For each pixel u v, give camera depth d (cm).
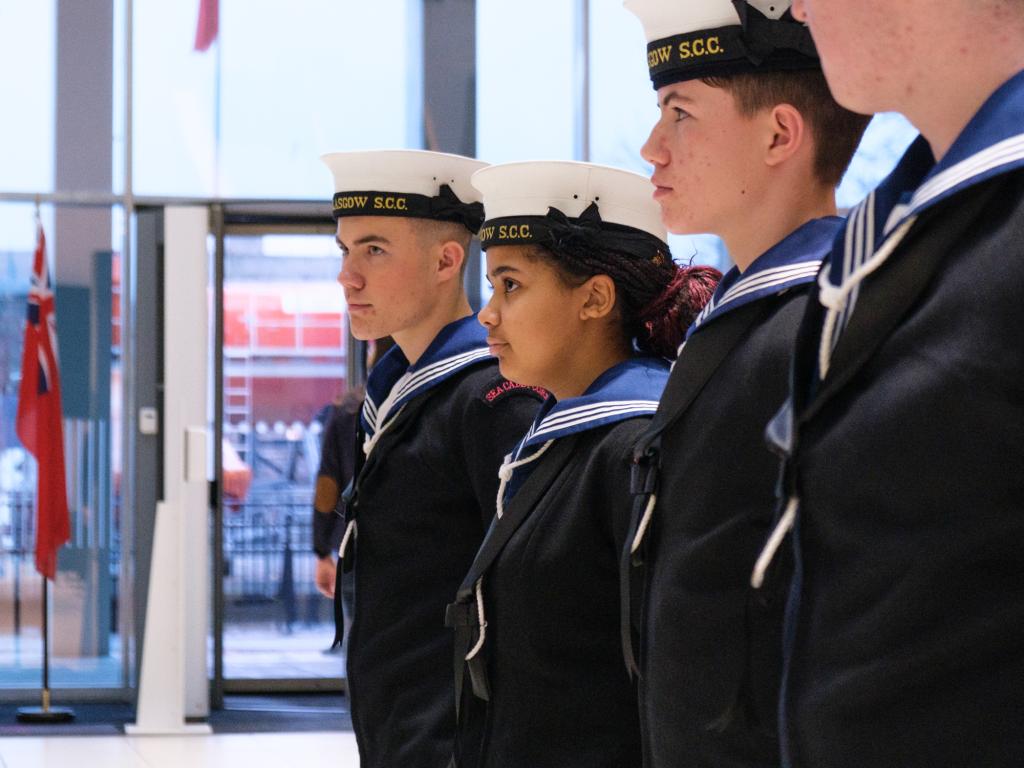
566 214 233
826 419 123
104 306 936
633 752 221
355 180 289
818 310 127
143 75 948
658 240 238
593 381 236
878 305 119
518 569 226
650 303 237
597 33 970
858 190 855
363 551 286
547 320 235
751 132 175
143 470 929
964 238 115
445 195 287
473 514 276
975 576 112
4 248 936
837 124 175
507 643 228
